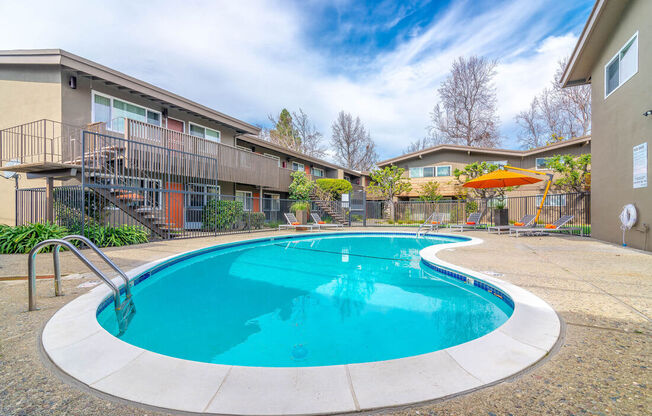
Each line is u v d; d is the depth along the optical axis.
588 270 4.65
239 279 5.21
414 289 4.56
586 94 22.66
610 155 8.20
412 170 21.59
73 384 1.70
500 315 3.40
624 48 7.47
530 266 5.00
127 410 1.48
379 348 2.60
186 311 3.60
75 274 4.47
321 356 2.46
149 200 10.16
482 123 26.44
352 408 1.48
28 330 2.46
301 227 14.77
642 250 6.69
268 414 1.44
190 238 10.03
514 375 1.77
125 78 10.02
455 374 1.77
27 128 9.26
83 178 7.16
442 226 15.47
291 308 3.71
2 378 1.76
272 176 16.34
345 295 4.22
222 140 14.95
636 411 1.42
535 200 17.00
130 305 3.73
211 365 1.88
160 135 10.63
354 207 19.12
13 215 9.62
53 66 8.98
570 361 1.92
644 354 2.00
